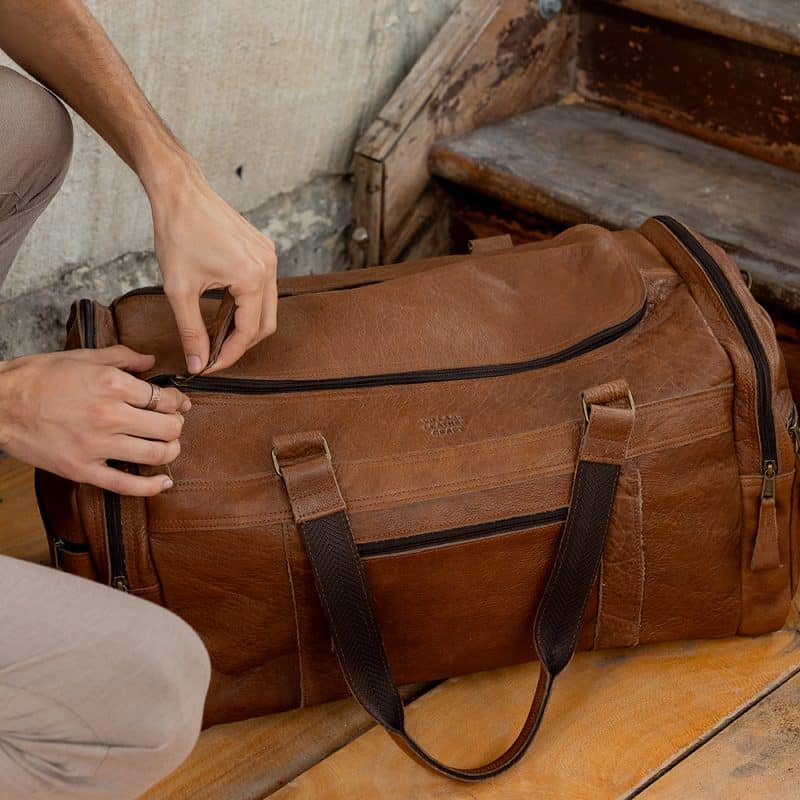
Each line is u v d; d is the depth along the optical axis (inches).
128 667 26.9
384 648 40.8
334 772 40.1
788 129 60.7
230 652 39.8
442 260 47.4
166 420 34.8
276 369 39.9
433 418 39.9
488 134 64.9
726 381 41.7
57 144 38.2
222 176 59.2
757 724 41.9
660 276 44.6
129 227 56.8
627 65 66.5
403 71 64.3
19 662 26.4
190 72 53.7
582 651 44.6
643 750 40.9
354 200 63.6
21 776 27.8
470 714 42.6
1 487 53.2
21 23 36.4
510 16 63.7
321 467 37.8
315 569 37.6
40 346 55.9
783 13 58.1
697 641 45.9
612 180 60.1
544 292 43.7
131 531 37.1
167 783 39.9
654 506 41.3
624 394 40.3
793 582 44.9
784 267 52.3
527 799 39.1
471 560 39.7
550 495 39.9
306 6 56.3
